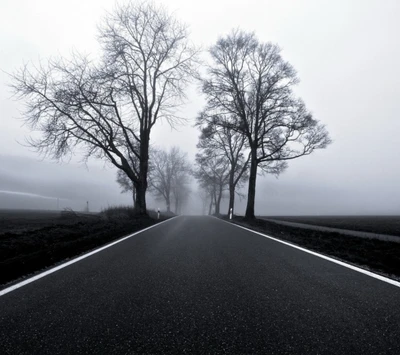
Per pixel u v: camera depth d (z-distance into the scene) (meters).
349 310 3.08
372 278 4.47
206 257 6.12
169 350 2.23
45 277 4.52
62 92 15.76
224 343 2.34
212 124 22.47
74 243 7.75
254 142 22.23
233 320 2.80
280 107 20.83
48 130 15.68
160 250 7.08
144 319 2.83
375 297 3.53
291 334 2.50
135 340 2.39
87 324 2.71
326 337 2.44
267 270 4.96
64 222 13.79
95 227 11.95
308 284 4.10
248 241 9.02
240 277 4.46
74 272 4.84
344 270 5.02
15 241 7.44
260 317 2.88
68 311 3.05
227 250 7.09
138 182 20.31
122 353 2.19
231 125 22.16
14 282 4.26
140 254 6.53
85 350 2.23
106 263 5.57
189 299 3.43
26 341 2.37
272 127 21.08
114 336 2.47
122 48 18.86
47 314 2.97
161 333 2.52
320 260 5.94
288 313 2.99
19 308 3.15
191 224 17.23
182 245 7.95
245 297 3.50
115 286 3.99
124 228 12.86
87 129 17.31
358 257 6.24
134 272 4.80
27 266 5.33
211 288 3.87
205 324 2.71
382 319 2.83
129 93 19.05
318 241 8.97
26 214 20.66
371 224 15.31
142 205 20.30
